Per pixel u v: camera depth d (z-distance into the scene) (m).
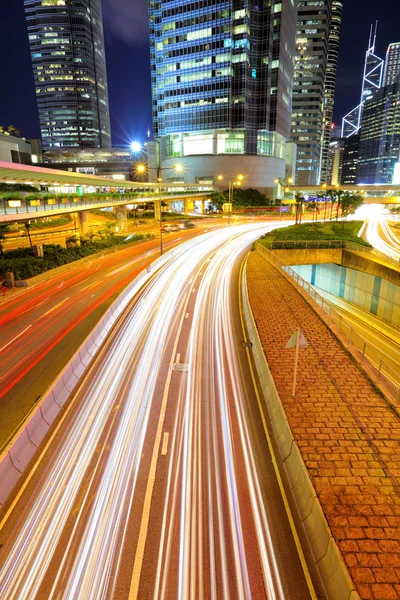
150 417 14.20
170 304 27.92
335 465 10.80
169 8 110.00
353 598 7.22
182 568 8.59
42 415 13.56
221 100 108.69
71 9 194.12
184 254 47.94
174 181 120.44
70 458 12.07
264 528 9.59
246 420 14.05
